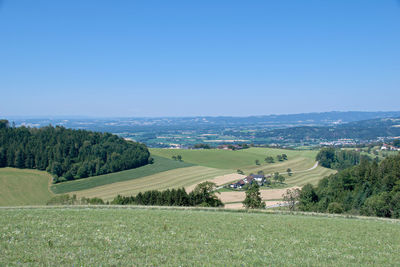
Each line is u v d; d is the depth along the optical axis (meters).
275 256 16.28
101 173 118.00
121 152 131.75
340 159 165.25
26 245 15.90
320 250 18.33
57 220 24.08
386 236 24.44
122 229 21.31
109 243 17.02
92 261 13.70
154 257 14.84
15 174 106.00
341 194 77.50
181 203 57.56
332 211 59.88
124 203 60.81
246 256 15.88
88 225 22.27
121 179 114.69
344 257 16.98
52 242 16.38
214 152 187.38
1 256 13.91
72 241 17.12
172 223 24.94
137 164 132.88
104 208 36.78
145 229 21.73
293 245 19.33
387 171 75.81
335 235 23.47
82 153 121.12
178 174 125.62
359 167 84.56
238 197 92.19
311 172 148.75
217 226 24.69
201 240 19.16
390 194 59.19
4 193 90.88
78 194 95.25
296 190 71.00
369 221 33.50
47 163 112.44
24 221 23.06
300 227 26.25
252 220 29.09
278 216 34.09
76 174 111.81
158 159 151.62
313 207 66.44
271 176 138.00
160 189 102.06
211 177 121.94
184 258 14.92
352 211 59.91
